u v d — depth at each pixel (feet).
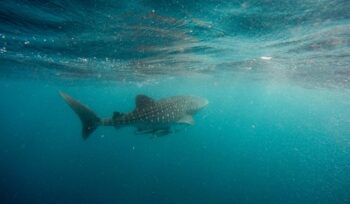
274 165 131.44
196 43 43.57
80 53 51.96
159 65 69.77
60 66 69.82
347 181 101.45
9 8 26.81
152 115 34.24
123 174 102.99
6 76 97.19
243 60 61.26
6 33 37.42
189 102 39.93
